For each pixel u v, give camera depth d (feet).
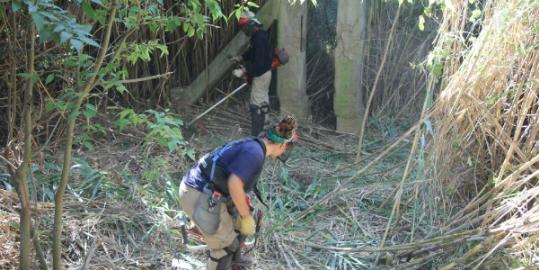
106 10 10.38
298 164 19.48
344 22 21.27
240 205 10.87
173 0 20.40
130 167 18.01
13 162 12.67
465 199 15.58
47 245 13.20
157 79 22.80
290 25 21.76
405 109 23.18
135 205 15.42
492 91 14.48
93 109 10.69
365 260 14.24
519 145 15.14
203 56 23.50
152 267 13.33
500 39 13.66
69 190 15.55
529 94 13.98
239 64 23.02
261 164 11.02
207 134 21.68
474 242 13.65
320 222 15.84
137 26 10.98
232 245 11.68
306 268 13.79
